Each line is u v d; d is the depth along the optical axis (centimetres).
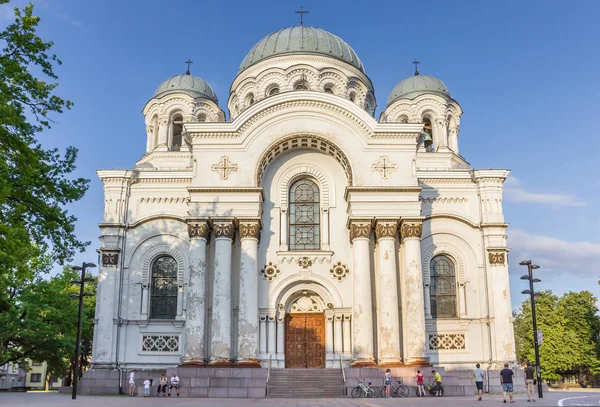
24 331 4153
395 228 3450
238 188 3469
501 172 3831
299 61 4431
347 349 3456
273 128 3606
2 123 2225
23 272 2116
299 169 3744
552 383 6469
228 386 3098
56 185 2741
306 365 3519
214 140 3572
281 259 3581
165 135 4472
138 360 3575
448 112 4556
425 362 3256
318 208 3734
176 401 2722
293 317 3603
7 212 2420
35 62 2512
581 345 6075
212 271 3500
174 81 4750
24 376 8600
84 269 3155
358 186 3488
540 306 6431
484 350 3616
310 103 3631
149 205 3803
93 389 3456
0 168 2164
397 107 4566
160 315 3688
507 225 3750
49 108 2550
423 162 4266
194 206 3456
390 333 3288
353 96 4497
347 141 3588
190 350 3275
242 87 4509
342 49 4678
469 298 3697
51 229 2644
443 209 3812
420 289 3369
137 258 3728
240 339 3297
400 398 2962
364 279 3372
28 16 2438
